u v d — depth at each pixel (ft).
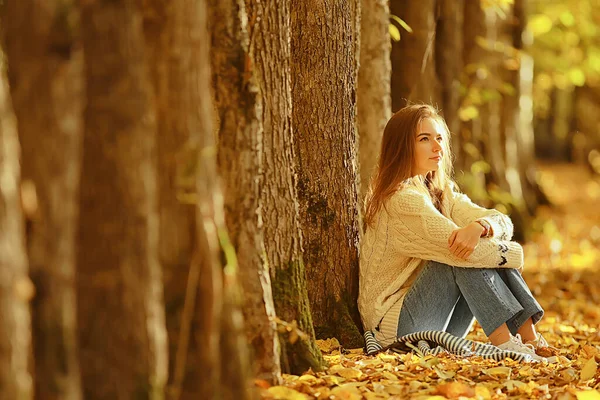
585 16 77.56
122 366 14.46
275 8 21.45
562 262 55.93
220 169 19.03
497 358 24.41
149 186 14.46
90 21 14.08
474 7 58.03
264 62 21.50
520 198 66.18
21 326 12.77
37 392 13.53
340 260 26.76
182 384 15.66
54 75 13.46
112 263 14.34
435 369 22.11
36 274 13.55
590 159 130.82
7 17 13.93
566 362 24.81
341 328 26.40
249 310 19.16
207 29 18.93
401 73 47.67
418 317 26.02
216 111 19.08
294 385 19.76
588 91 121.49
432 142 26.84
